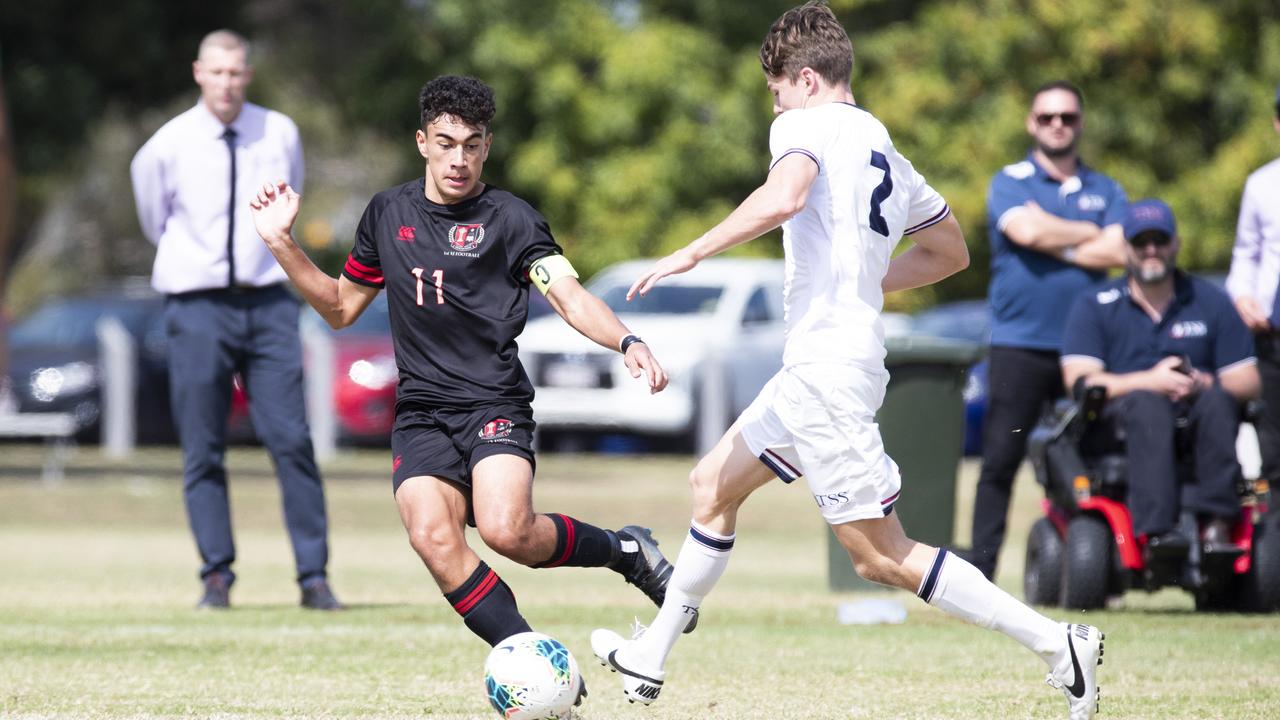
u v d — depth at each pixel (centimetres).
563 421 7925
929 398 3719
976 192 10900
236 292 3362
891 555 1909
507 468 1950
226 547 3394
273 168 3403
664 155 10994
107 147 17688
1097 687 1897
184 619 3162
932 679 2439
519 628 1936
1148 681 2398
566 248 11038
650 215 10994
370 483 7006
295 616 3216
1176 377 3297
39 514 5981
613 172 10950
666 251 10744
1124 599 3756
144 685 2355
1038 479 3419
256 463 8062
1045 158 3609
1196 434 3272
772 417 1948
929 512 3722
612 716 2125
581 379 7938
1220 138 11656
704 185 11181
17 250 13250
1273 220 3622
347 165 17300
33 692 2286
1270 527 3256
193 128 3369
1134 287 3419
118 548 4959
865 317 1903
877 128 1950
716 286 8262
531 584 4028
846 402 1877
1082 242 3497
